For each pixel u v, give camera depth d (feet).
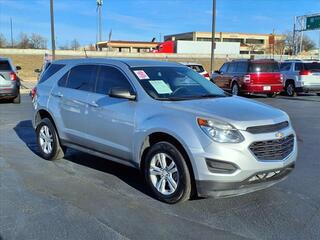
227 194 16.40
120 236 14.66
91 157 25.81
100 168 23.36
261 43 428.56
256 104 19.01
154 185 18.15
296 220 16.07
